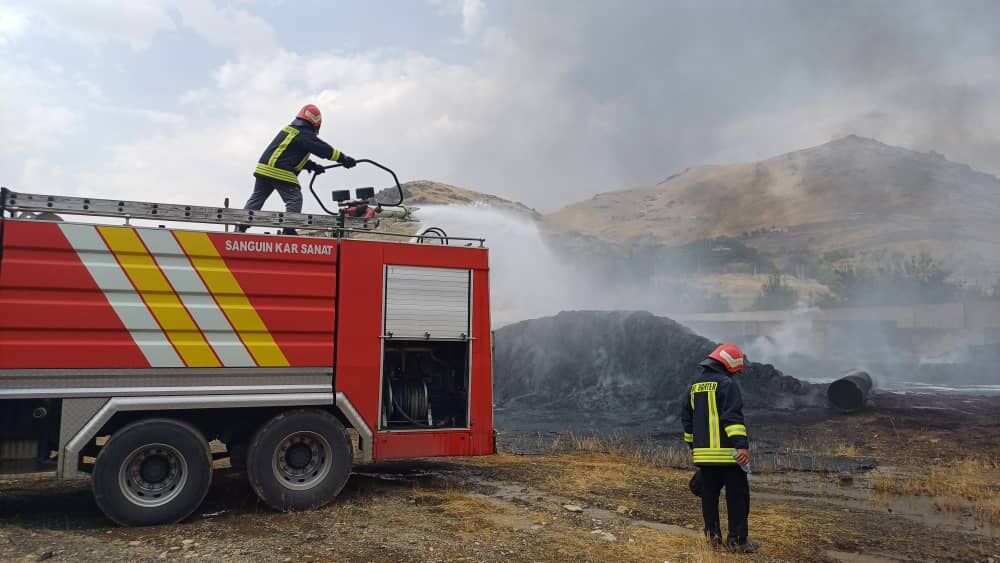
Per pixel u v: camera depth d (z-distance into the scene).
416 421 7.27
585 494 7.49
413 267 7.16
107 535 5.66
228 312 6.40
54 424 6.07
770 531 6.13
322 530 5.83
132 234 6.18
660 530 6.14
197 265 6.35
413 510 6.59
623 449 10.57
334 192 8.17
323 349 6.71
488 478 8.30
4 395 5.69
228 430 6.64
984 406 15.09
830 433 12.27
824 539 5.93
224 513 6.43
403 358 7.49
